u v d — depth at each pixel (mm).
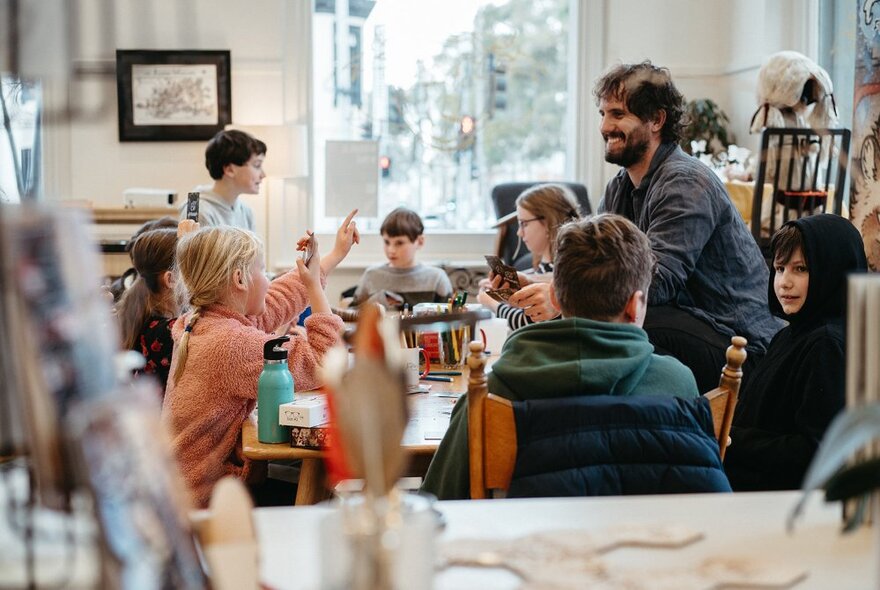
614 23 6527
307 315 3562
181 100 6250
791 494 1207
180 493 880
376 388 771
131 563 704
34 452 707
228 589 920
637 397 1596
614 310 1760
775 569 961
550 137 6730
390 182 6633
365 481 782
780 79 4414
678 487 1554
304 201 6406
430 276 4863
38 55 1291
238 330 2414
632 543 1036
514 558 991
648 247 1812
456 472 1692
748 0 6078
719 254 2879
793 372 2256
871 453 978
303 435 2162
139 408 764
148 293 2820
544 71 6684
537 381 1655
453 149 6664
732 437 2252
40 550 802
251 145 4895
